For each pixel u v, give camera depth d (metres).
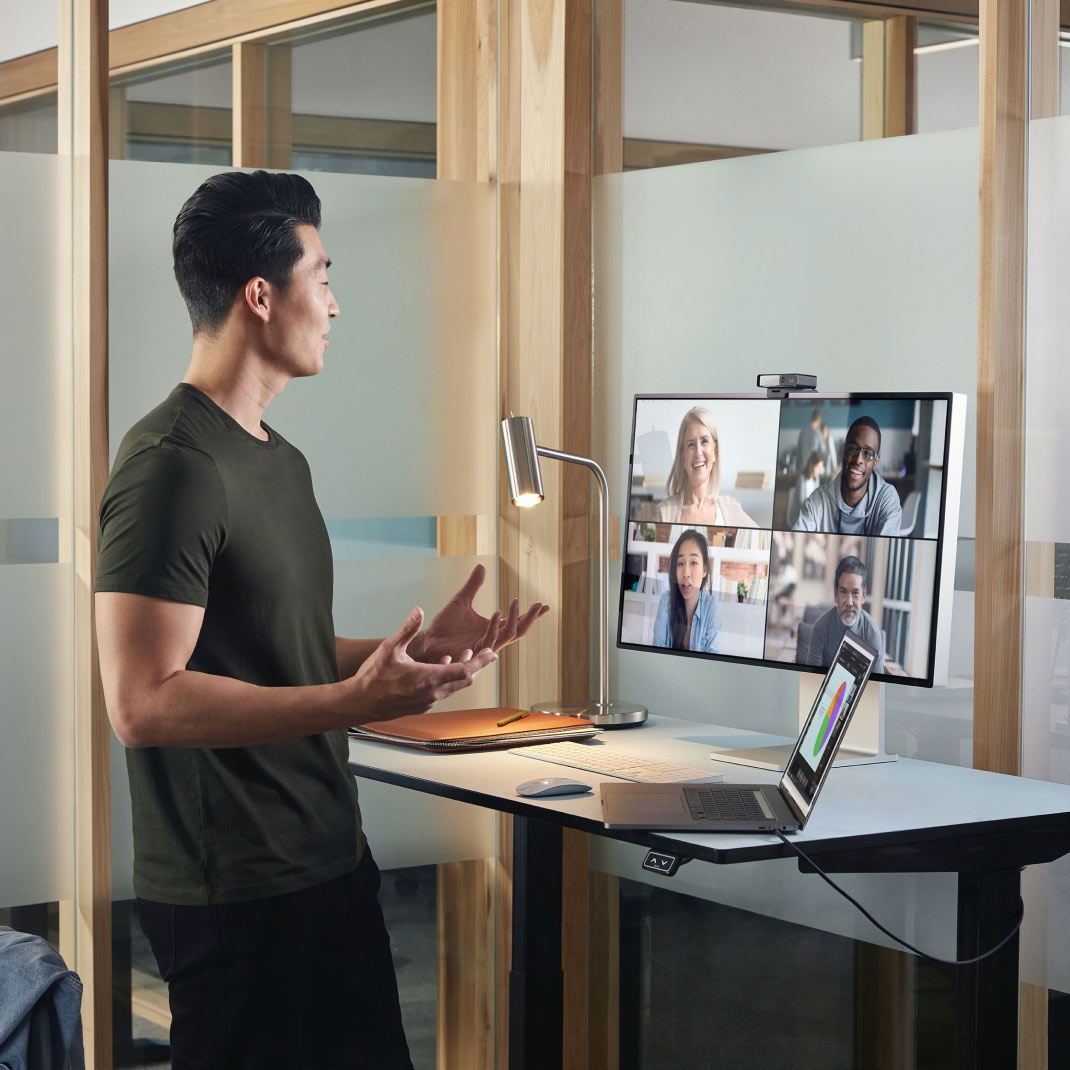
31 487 2.54
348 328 2.86
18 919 2.55
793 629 2.25
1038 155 2.28
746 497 2.34
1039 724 2.29
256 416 2.16
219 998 2.01
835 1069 2.60
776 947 2.69
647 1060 2.93
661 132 2.86
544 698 2.95
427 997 3.00
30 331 2.53
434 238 2.95
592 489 2.96
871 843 1.77
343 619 2.86
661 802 1.89
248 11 2.78
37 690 2.55
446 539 2.99
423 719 2.51
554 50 2.90
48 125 2.53
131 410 2.63
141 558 1.87
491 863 3.04
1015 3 2.27
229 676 1.98
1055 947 2.26
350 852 2.15
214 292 2.12
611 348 2.96
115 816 2.61
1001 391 2.27
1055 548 2.27
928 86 2.44
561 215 2.90
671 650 2.45
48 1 2.53
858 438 2.17
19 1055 1.60
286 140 2.83
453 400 2.98
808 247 2.62
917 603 2.07
